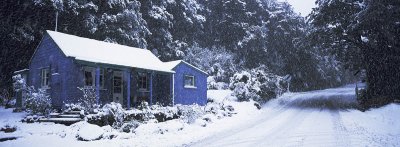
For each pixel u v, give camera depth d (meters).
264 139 10.92
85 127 11.49
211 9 54.53
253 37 47.25
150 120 14.73
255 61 49.41
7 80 25.95
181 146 10.08
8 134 11.20
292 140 10.55
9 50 25.86
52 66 18.12
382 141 10.06
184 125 14.09
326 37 25.30
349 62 26.19
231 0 51.44
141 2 38.53
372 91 23.66
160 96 22.83
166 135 12.09
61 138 10.97
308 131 12.52
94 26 29.39
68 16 29.06
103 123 13.51
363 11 19.67
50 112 15.79
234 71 42.78
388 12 18.92
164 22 40.22
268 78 33.38
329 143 9.92
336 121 15.66
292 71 52.38
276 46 52.62
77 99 16.47
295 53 51.03
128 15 31.81
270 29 52.91
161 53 41.16
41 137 10.93
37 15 26.34
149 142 10.74
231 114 19.78
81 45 19.22
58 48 17.80
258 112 22.20
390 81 22.59
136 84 21.08
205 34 54.38
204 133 12.72
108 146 10.11
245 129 13.73
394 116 15.95
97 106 15.08
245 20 53.00
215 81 38.91
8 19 23.84
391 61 22.39
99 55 18.72
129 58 20.78
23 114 16.53
